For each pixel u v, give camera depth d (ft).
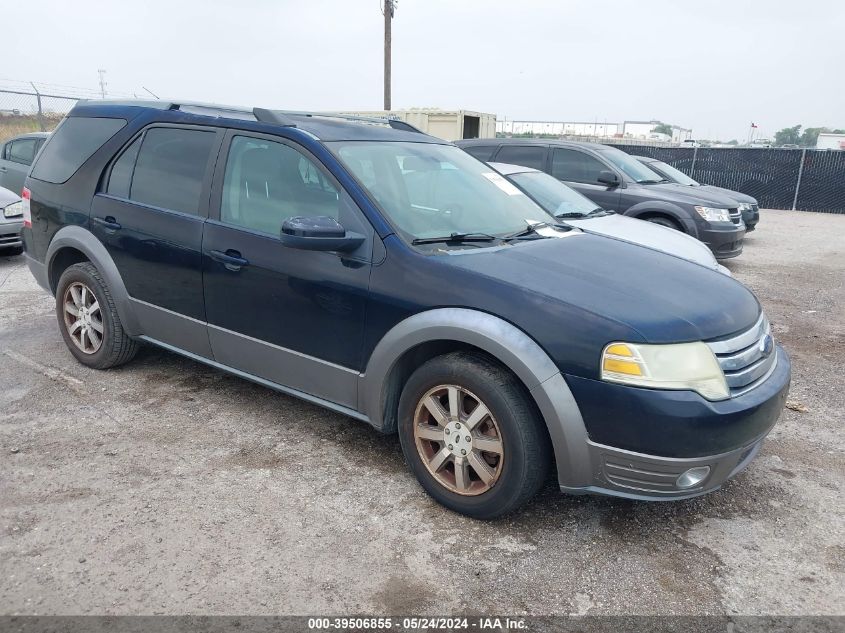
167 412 13.78
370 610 8.42
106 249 14.58
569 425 9.26
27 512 10.16
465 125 67.36
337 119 13.78
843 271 32.63
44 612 8.16
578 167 32.24
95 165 14.94
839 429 14.15
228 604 8.41
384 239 10.80
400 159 12.72
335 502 10.77
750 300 11.09
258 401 14.47
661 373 8.95
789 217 59.26
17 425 13.01
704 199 30.53
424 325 10.13
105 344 15.11
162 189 13.73
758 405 9.43
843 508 11.10
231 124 12.92
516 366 9.37
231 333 12.73
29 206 16.40
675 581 9.18
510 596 8.78
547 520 10.51
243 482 11.25
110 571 8.93
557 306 9.47
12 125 57.98
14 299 22.30
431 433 10.62
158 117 14.21
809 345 20.12
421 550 9.63
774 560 9.70
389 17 90.84
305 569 9.12
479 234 11.68
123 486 10.98
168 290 13.58
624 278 10.46
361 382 11.13
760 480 11.94
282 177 12.08
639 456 9.06
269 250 11.86
